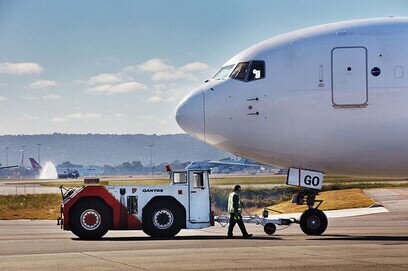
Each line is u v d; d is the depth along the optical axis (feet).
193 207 121.80
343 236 119.34
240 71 116.78
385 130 111.24
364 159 114.21
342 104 111.65
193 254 92.89
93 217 119.24
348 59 111.75
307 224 119.65
